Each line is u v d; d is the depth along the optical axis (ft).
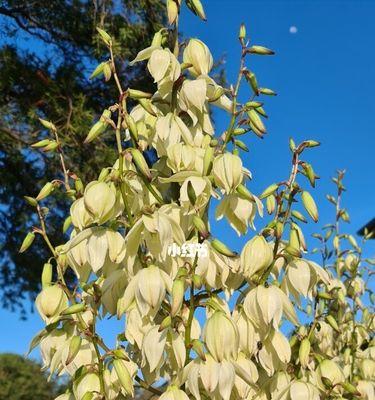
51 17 8.70
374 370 2.63
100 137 8.31
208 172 1.66
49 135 8.68
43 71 8.73
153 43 1.92
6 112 8.55
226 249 1.54
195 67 1.93
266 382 1.77
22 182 9.05
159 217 1.64
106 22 8.59
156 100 1.91
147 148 2.03
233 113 1.82
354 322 2.80
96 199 1.64
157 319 1.72
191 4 1.89
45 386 19.38
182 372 1.59
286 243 1.85
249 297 1.70
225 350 1.56
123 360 1.66
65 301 1.78
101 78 8.84
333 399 1.91
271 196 1.80
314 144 1.71
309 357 1.94
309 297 1.80
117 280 1.72
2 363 19.39
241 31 1.84
